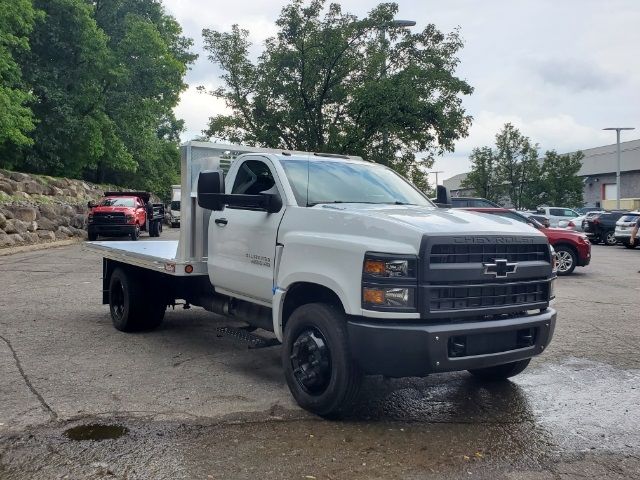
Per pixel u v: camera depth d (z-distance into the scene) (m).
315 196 5.61
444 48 20.44
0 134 21.92
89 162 32.66
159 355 6.85
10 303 10.15
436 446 4.43
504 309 4.77
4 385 5.65
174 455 4.20
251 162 6.20
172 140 56.84
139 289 7.73
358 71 20.98
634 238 25.77
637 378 6.26
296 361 5.09
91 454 4.19
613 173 67.62
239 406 5.20
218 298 6.89
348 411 4.85
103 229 24.66
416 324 4.45
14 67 23.58
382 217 4.73
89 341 7.46
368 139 20.19
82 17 28.36
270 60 21.30
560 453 4.34
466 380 6.13
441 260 4.49
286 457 4.19
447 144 20.30
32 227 23.06
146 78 32.62
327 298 5.05
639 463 4.20
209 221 6.54
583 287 13.14
